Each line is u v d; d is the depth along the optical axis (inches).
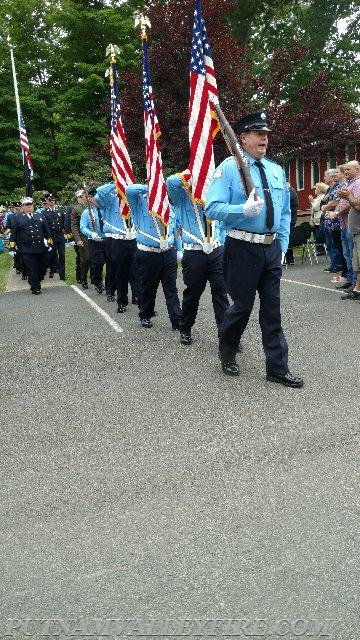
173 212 313.9
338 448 162.2
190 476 153.0
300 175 1275.8
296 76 1283.2
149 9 772.6
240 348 267.3
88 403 213.8
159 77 768.3
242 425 183.2
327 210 450.6
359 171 353.4
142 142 776.9
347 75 1374.3
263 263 216.1
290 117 800.9
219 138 699.4
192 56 269.3
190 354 267.0
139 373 244.7
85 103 1365.7
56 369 260.8
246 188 208.5
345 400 197.0
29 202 518.6
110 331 328.8
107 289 442.0
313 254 632.4
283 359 218.1
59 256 616.7
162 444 173.9
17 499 147.5
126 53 1322.6
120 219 376.5
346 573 111.6
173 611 104.9
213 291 272.4
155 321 348.8
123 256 375.6
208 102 266.4
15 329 360.2
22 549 126.0
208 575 113.7
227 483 148.0
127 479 153.9
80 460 167.2
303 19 1370.6
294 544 121.3
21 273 717.9
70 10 1341.0
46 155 1502.2
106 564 119.1
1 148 1413.6
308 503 135.9
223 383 223.8
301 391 208.8
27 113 1433.3
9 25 1517.0
